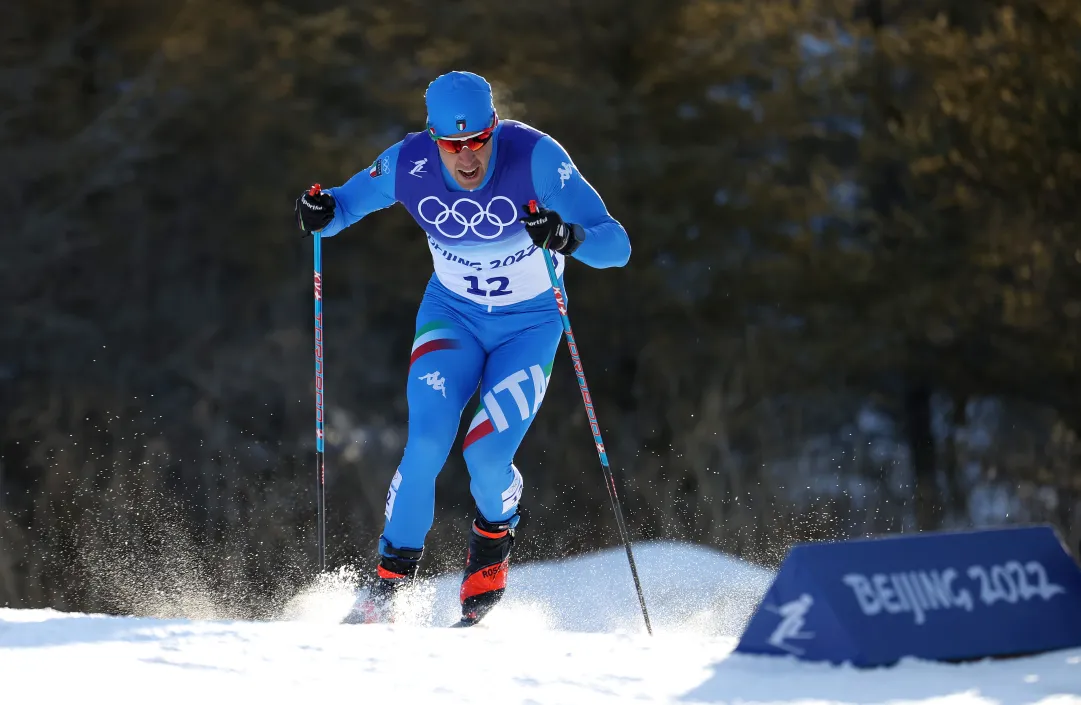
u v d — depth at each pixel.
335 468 50.16
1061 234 56.16
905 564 8.13
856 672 7.74
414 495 13.52
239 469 49.22
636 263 54.81
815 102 57.16
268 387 52.22
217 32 52.59
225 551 45.91
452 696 7.38
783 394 56.28
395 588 13.73
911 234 57.03
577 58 55.25
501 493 13.68
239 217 53.22
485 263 13.91
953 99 56.28
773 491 53.34
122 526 44.62
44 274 51.03
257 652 8.45
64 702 7.08
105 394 50.03
